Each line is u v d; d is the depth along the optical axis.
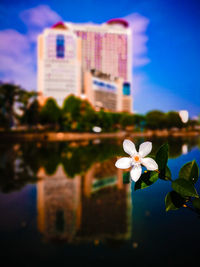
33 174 5.43
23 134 24.70
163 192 3.58
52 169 6.07
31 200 3.38
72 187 4.16
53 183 4.52
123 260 1.55
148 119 37.56
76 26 108.25
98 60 113.62
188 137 22.42
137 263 1.50
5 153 10.35
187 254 1.58
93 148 12.62
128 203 3.08
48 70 91.44
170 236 1.90
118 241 1.88
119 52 118.62
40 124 35.28
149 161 0.87
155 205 2.91
